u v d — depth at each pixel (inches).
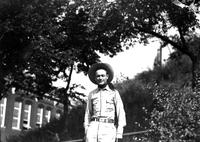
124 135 744.3
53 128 1090.7
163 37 1090.1
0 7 906.7
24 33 933.8
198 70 1002.1
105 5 1029.8
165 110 679.7
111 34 1050.1
